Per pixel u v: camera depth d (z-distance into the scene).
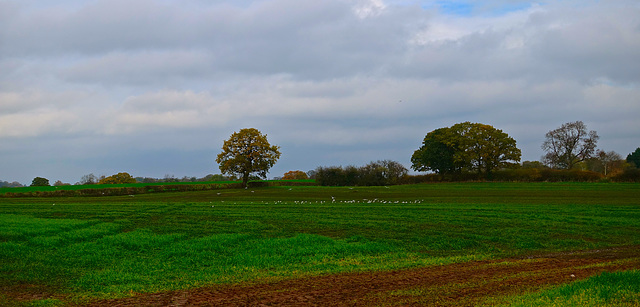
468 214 40.88
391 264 21.36
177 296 15.55
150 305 14.48
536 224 34.66
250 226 33.28
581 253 24.95
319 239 27.58
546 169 104.62
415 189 87.12
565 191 75.38
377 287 16.31
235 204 53.25
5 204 53.50
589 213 41.88
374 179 110.81
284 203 55.53
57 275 18.73
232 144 107.06
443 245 26.94
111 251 23.44
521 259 23.08
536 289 14.88
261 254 23.55
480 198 64.69
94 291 16.42
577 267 19.77
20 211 42.81
